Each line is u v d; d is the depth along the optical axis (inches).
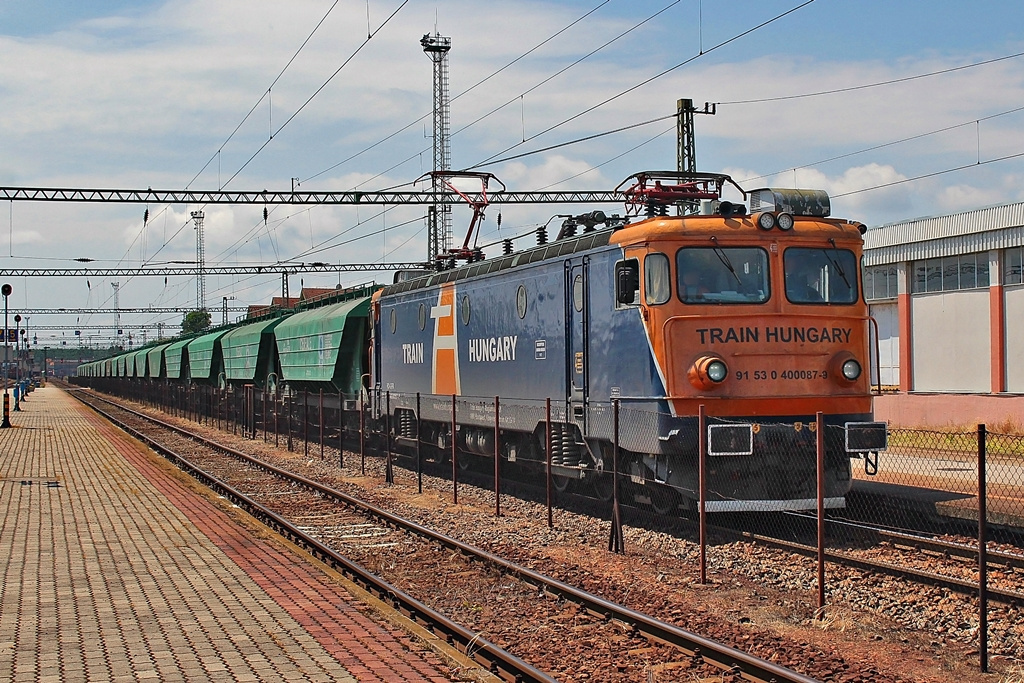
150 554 482.0
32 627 341.7
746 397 516.1
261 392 1464.1
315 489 761.6
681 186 625.0
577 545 515.8
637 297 531.8
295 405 1371.8
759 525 550.0
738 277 525.7
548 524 564.4
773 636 335.9
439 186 1405.0
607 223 621.9
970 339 1043.9
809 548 465.4
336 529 589.3
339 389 1104.8
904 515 551.2
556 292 621.9
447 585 430.3
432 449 908.0
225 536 535.2
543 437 661.9
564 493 672.4
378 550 520.1
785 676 280.7
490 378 721.6
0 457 1053.2
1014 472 685.3
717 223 527.5
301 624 346.6
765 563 455.2
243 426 1406.3
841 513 571.5
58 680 281.6
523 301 667.4
